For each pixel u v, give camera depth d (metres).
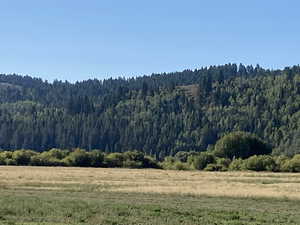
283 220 33.03
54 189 56.09
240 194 51.06
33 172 87.19
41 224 27.58
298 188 58.56
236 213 36.16
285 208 41.88
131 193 52.75
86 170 99.94
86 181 67.44
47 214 32.53
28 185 60.34
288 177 85.44
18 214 32.34
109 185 61.62
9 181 64.56
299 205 44.72
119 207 37.06
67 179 70.75
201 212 35.88
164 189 55.66
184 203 43.75
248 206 42.78
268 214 36.31
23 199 41.84
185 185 62.97
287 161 114.44
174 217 32.59
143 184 64.19
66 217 31.22
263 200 48.66
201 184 65.31
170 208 37.56
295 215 36.34
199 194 51.62
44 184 61.56
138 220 30.70
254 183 68.94
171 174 91.75
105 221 29.92
